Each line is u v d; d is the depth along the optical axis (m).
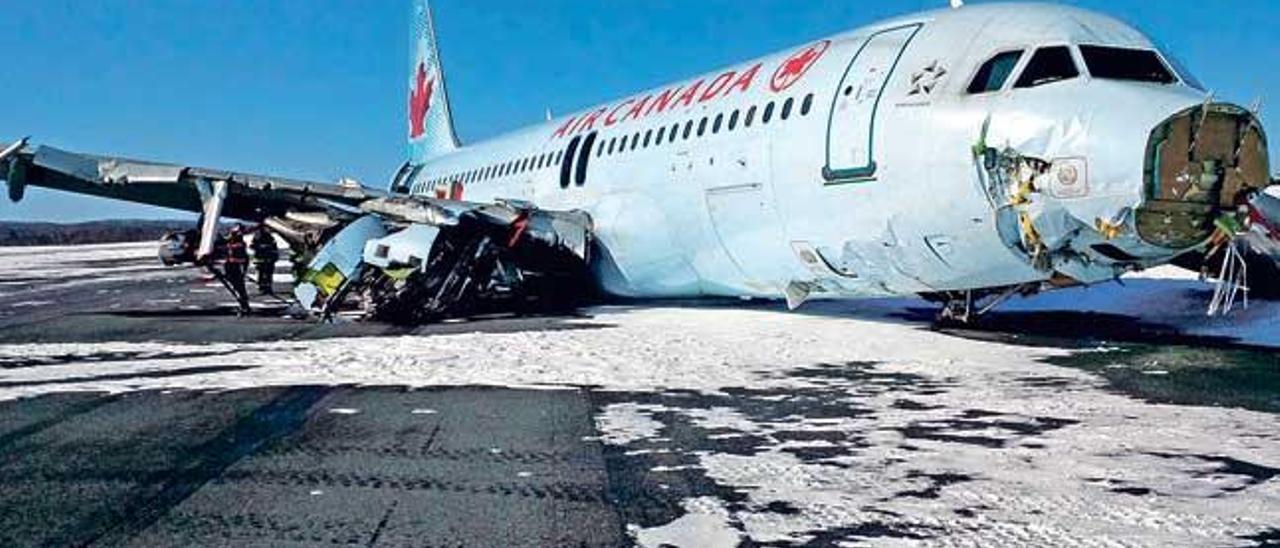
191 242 17.02
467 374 9.49
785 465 5.74
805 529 4.47
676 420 7.14
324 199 16.59
